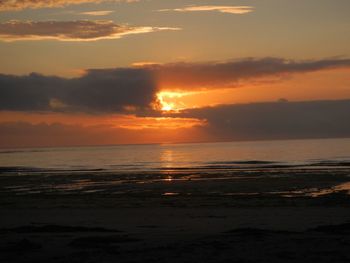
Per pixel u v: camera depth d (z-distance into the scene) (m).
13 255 14.36
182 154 163.62
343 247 14.35
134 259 13.21
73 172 71.44
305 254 13.34
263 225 22.91
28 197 39.12
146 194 39.53
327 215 26.36
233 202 33.41
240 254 13.51
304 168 69.50
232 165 82.69
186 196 37.53
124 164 97.50
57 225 22.75
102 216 27.44
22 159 145.75
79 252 14.45
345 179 49.22
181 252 13.95
